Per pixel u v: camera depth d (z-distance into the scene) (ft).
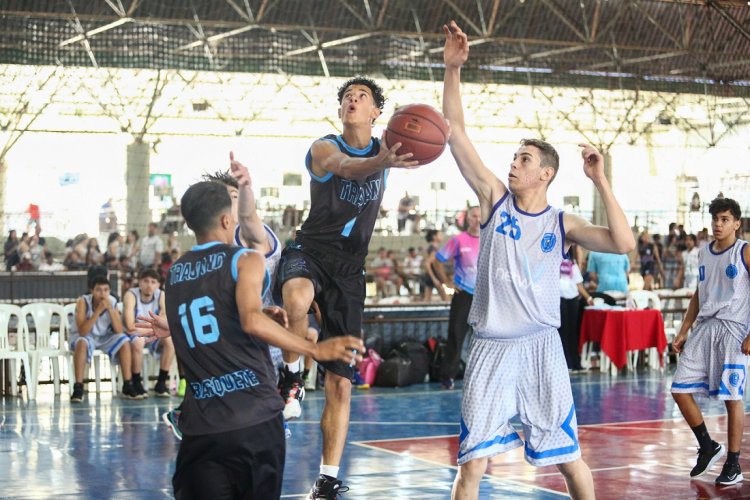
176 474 11.23
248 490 11.07
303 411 30.66
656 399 33.30
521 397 14.05
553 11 72.23
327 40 73.72
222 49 73.10
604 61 79.77
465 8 72.28
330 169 16.07
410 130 14.39
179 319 11.07
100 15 63.87
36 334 35.63
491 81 82.74
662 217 96.73
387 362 37.76
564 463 13.99
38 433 26.30
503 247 14.02
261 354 11.12
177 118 91.97
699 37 75.72
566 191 105.09
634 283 54.34
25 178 90.43
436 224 90.99
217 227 11.39
